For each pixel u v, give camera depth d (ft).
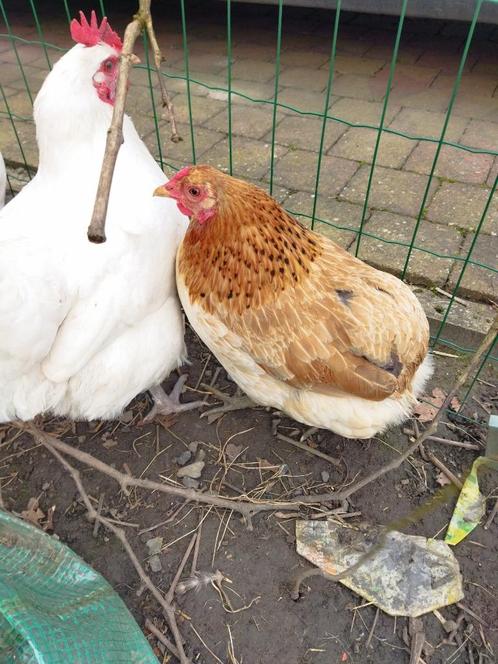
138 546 1.83
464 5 3.67
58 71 1.58
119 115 1.02
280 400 1.84
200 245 1.65
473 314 2.43
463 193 3.14
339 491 1.94
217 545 1.83
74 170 1.65
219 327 1.69
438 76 4.34
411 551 1.77
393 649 1.59
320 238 1.83
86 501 1.85
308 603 1.69
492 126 3.73
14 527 1.74
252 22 5.26
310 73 4.43
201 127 3.85
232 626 1.65
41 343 1.46
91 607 1.54
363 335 1.59
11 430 2.16
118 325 1.62
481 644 1.59
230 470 2.02
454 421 2.15
